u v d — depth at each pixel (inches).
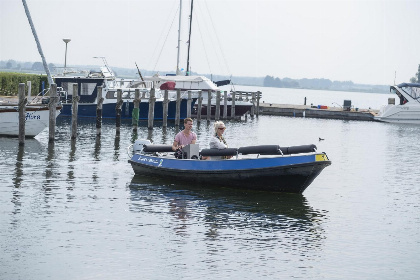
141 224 701.3
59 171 1005.8
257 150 869.8
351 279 561.3
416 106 2566.4
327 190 936.3
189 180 909.8
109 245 624.4
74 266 565.0
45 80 2389.3
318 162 831.7
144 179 948.0
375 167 1219.2
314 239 673.6
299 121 2536.9
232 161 875.4
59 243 625.3
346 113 2733.8
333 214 786.2
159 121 2091.5
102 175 979.3
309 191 917.2
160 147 963.3
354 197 896.3
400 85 2603.3
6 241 624.1
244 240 657.6
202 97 2230.6
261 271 569.9
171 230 682.8
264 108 2802.7
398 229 729.6
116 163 1107.3
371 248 651.5
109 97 2053.4
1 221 690.8
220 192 872.9
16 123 1401.3
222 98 2400.3
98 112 1503.4
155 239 648.4
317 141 1752.0
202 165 893.2
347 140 1818.4
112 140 1481.3
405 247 658.8
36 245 616.7
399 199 897.5
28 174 968.3
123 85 2108.8
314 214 779.4
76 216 725.3
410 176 1110.4
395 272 582.6
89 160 1134.4
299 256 615.8
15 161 1088.8
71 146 1325.0
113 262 578.6
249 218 744.3
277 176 853.8
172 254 604.7
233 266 579.5
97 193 848.9
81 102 2058.3
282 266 585.3
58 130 1672.0
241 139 1710.1
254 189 882.1
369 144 1720.0
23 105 1277.1
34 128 1409.9
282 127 2193.7
